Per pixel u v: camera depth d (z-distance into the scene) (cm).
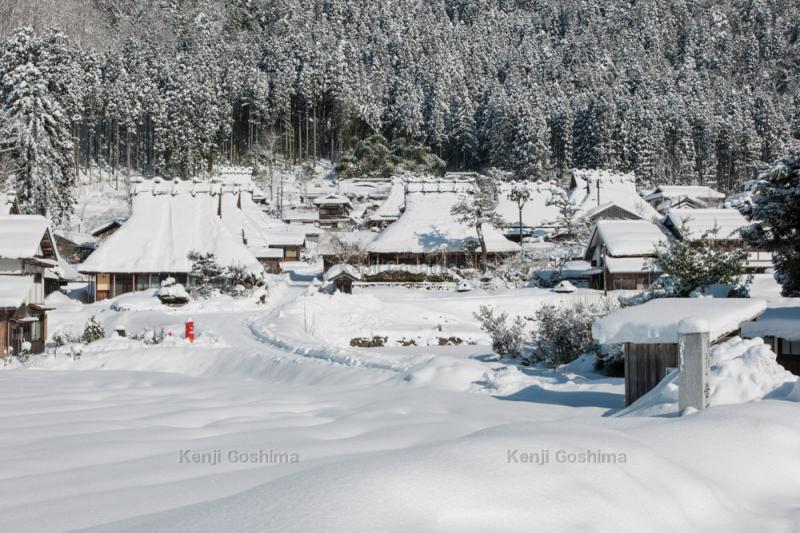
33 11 18225
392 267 6900
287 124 14200
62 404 1323
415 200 7688
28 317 3803
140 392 1563
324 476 502
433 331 4091
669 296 2083
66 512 542
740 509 561
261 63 15800
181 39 18650
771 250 2806
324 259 7138
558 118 13812
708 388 880
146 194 7075
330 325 4269
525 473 512
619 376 1873
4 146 6600
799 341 1644
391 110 15488
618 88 15862
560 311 2344
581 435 636
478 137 14875
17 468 735
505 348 2531
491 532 432
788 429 704
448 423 993
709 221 5888
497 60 19075
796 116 14388
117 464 742
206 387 1659
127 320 4762
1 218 4281
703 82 18300
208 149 12250
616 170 12369
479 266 6956
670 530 494
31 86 6531
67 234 7925
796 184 2614
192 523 446
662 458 598
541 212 9256
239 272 5828
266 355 2677
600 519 470
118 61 13225
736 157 13275
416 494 462
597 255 6141
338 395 1459
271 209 11431
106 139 12862
